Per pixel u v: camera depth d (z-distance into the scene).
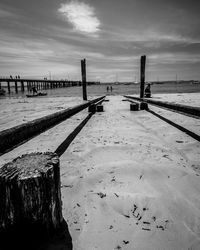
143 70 15.49
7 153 3.81
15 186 1.44
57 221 1.66
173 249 1.53
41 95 32.19
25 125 4.58
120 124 6.28
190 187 2.38
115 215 1.91
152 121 6.63
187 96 20.45
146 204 2.05
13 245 1.54
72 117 7.84
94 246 1.57
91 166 3.02
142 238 1.64
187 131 5.02
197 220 1.82
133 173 2.72
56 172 1.60
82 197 2.21
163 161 3.11
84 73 16.72
